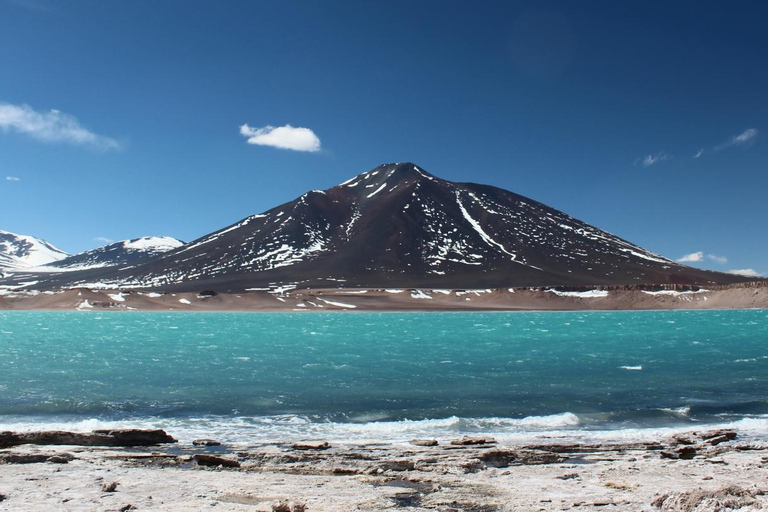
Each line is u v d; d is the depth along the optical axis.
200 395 25.75
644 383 29.48
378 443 16.75
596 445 16.33
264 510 8.43
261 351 47.78
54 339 60.84
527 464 13.50
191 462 13.23
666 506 8.72
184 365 36.97
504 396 25.81
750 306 174.25
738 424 20.12
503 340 61.47
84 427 19.23
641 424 20.38
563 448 15.88
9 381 29.27
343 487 10.53
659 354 44.81
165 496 9.60
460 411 22.58
